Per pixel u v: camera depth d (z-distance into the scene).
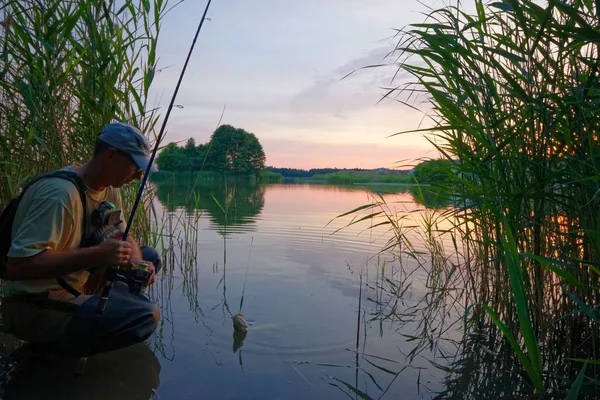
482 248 3.42
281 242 5.68
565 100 2.24
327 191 15.91
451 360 2.56
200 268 4.43
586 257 2.49
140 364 2.38
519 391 2.23
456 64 2.48
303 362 2.46
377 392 2.16
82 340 2.25
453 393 2.17
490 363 2.54
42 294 2.30
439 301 3.60
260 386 2.17
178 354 2.51
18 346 2.55
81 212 2.29
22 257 2.04
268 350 2.59
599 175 1.96
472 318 3.26
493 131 2.70
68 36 3.05
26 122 3.15
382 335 2.89
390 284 3.98
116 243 2.13
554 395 2.19
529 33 2.21
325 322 3.07
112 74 3.36
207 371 2.32
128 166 2.34
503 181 2.68
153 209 4.39
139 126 3.67
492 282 3.25
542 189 2.46
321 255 5.02
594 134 2.31
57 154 3.20
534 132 2.50
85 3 3.06
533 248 2.71
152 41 3.53
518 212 2.61
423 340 2.84
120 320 2.29
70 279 2.38
